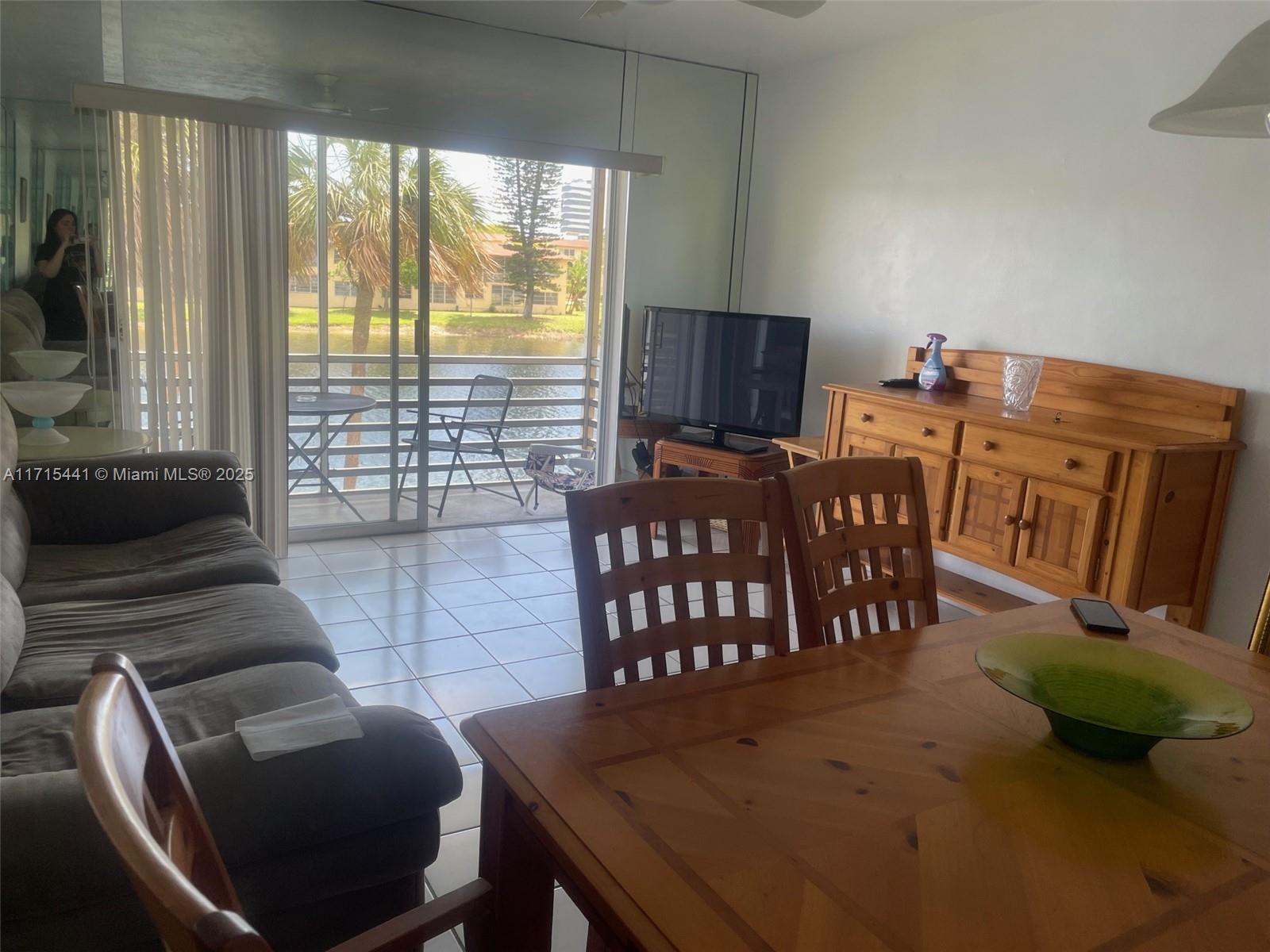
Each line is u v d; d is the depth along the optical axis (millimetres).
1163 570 3072
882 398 3869
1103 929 950
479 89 4617
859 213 4738
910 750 1309
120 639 2318
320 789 1481
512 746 1248
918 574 2043
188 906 609
